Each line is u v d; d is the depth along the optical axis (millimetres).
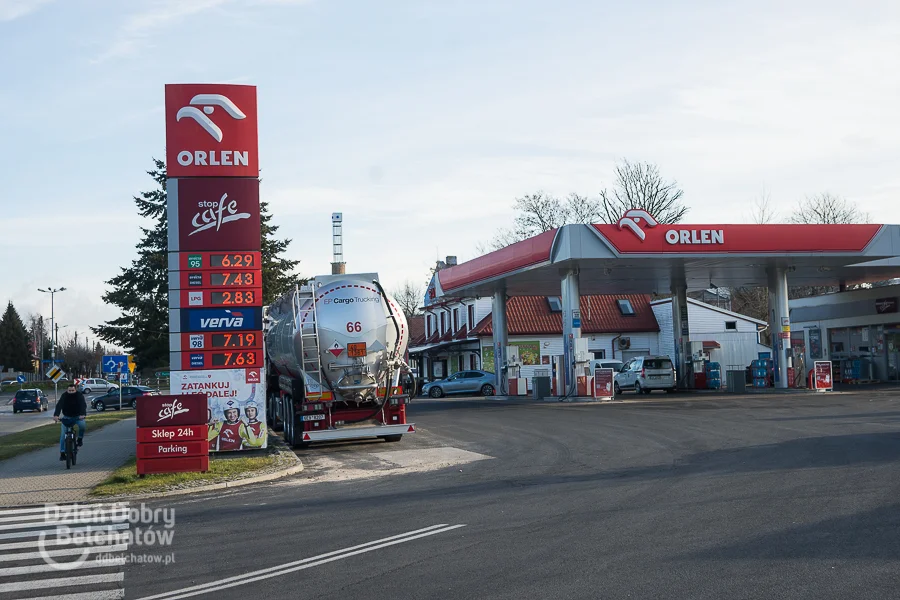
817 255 30250
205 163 17234
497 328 40250
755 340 53844
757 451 14906
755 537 8141
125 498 12781
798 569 6914
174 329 17109
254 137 17469
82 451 19812
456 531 9070
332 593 6762
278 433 23766
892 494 10125
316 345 18750
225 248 17281
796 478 11656
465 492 11906
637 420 22297
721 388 39906
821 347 45031
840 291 43438
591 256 28828
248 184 17422
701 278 38594
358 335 18875
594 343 53094
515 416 25812
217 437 17203
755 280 40625
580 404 30234
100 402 54062
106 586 7281
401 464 15773
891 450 14219
